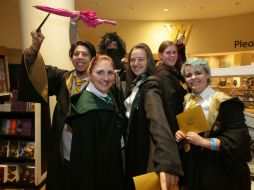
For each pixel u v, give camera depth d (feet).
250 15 21.06
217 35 22.22
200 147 4.22
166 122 3.78
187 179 4.35
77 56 4.81
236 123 3.98
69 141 4.29
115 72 4.77
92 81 4.27
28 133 10.50
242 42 21.50
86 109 3.99
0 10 16.31
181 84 5.52
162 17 21.76
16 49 16.90
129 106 4.48
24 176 10.47
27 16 9.06
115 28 22.04
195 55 22.70
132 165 4.15
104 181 3.92
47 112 9.85
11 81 14.37
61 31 9.18
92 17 5.08
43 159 10.68
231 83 16.39
